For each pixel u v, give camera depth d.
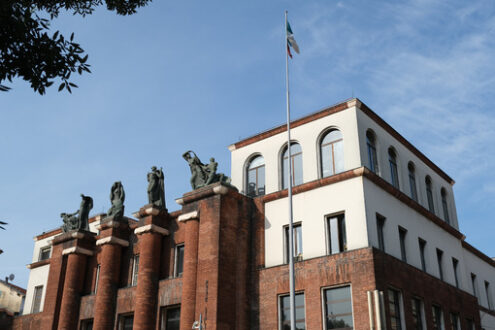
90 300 38.06
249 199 33.75
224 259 30.36
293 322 23.02
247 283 31.34
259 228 33.00
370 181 30.34
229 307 29.55
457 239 40.28
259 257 32.19
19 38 11.41
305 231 30.95
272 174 34.53
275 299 30.28
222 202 31.69
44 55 11.73
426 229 35.41
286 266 30.48
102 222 38.19
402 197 32.72
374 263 27.08
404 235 32.72
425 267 34.06
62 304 38.47
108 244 37.31
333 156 32.22
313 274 29.06
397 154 35.25
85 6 14.10
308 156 33.00
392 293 28.61
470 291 42.66
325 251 29.61
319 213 30.72
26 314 43.69
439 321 33.06
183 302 30.39
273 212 32.91
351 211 29.41
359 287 27.12
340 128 32.19
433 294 32.59
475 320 37.88
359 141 31.11
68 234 40.88
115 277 36.69
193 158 34.47
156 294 33.22
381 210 30.50
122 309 35.34
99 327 34.88
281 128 35.16
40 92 12.15
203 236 31.28
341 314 27.62
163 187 36.19
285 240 31.92
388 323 26.53
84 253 40.12
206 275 30.02
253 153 36.31
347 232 29.12
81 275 39.62
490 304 46.50
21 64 11.73
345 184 30.20
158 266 34.06
